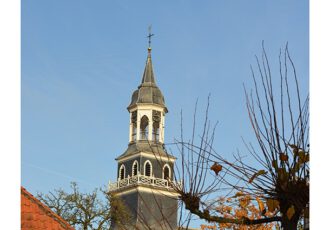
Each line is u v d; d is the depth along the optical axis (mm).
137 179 66688
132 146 71938
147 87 76000
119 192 66938
